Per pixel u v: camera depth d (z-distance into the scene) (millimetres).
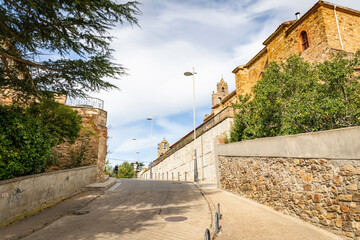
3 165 7117
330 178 5957
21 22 6246
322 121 8141
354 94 7941
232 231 6043
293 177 7387
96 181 16031
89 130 16547
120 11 5988
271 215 7477
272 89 9648
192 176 25250
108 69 6738
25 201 7738
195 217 7527
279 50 18359
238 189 11500
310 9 15023
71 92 7906
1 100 9781
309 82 9297
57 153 14922
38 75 7195
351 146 5434
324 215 6020
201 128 24719
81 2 5527
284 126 8781
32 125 8922
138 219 7395
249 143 10578
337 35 14195
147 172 58188
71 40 6582
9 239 5430
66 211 8438
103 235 5859
